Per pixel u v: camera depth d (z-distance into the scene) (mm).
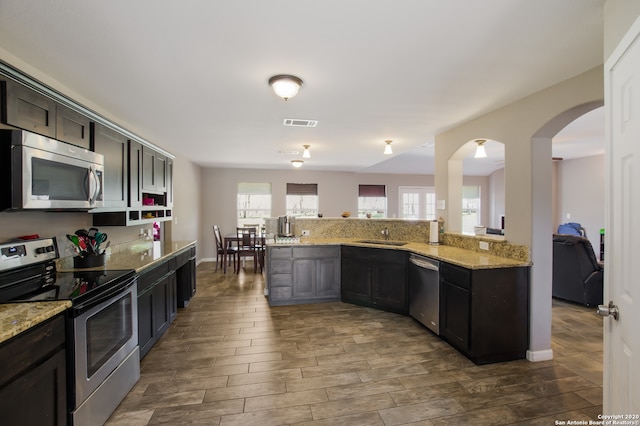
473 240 3340
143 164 3326
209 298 4441
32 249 1980
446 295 2902
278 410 1970
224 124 3600
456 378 2346
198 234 7203
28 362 1318
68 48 1866
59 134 2059
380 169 8219
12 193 1676
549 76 2281
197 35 1730
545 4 1468
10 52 1906
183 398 2094
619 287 1181
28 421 1318
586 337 3088
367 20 1599
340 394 2141
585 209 6547
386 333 3184
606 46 1355
